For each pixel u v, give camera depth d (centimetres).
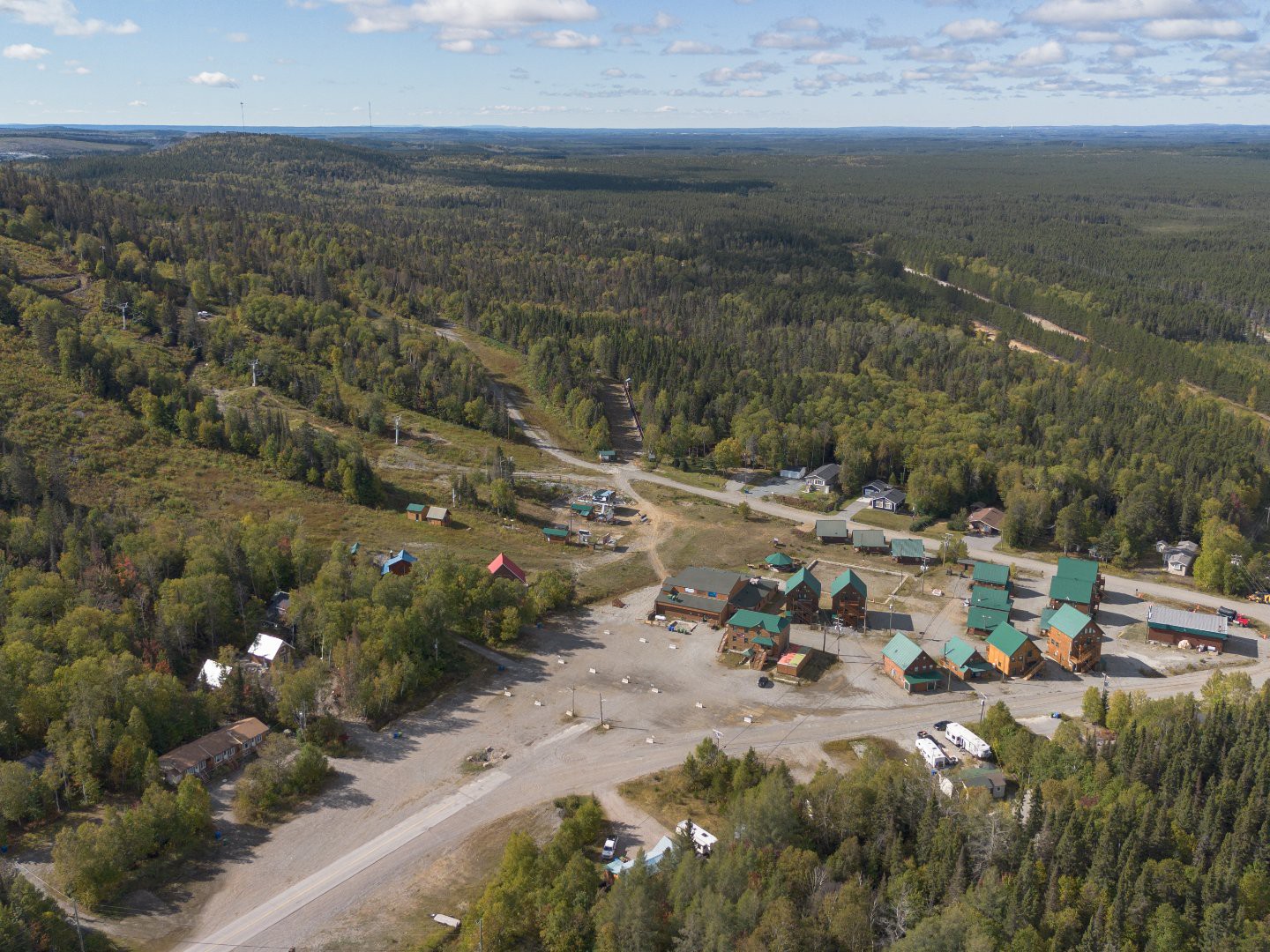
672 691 13550
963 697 13550
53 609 13112
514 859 9344
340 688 12912
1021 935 8294
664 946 8512
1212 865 9194
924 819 9594
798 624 15862
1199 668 14538
